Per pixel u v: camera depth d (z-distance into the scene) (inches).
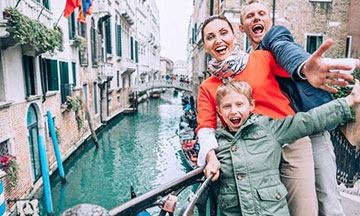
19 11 304.3
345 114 49.7
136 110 1338.6
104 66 866.1
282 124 54.4
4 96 305.0
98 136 819.4
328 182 71.6
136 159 633.6
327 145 72.4
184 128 876.6
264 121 56.3
